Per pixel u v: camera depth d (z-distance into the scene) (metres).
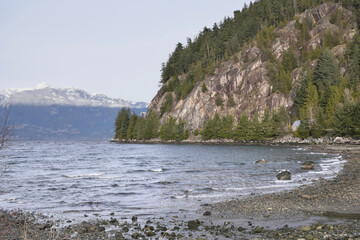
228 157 63.69
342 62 147.38
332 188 23.19
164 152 90.75
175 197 23.27
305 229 12.78
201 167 45.22
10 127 8.33
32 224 15.77
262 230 13.33
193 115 176.25
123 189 27.89
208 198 22.50
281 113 128.75
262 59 175.75
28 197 24.69
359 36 149.25
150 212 18.64
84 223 15.80
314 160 50.22
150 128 179.00
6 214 18.11
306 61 159.38
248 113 155.75
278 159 54.12
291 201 19.50
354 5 179.62
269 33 190.00
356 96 114.12
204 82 184.25
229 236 12.51
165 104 198.38
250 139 128.50
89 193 26.20
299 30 187.25
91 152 97.94
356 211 16.31
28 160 66.12
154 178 34.69
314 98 123.88
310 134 110.81
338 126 97.19
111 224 15.65
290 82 150.25
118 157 73.44
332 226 13.05
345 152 61.66
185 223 15.41
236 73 178.25
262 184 28.22
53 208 20.56
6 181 34.06
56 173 42.06
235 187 27.05
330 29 167.62
